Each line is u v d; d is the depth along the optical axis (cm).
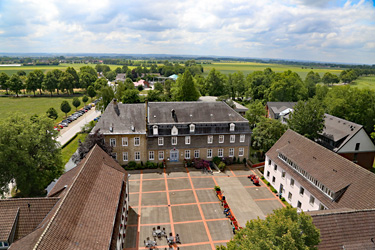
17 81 15450
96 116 11225
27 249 2339
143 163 6162
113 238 2861
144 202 4712
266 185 5444
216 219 4284
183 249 3622
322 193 3912
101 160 3888
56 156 4875
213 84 13350
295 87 11894
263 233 2158
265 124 6519
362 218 2905
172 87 13438
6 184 4334
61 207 2542
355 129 6000
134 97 9831
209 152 6347
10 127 4231
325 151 4350
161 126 6006
